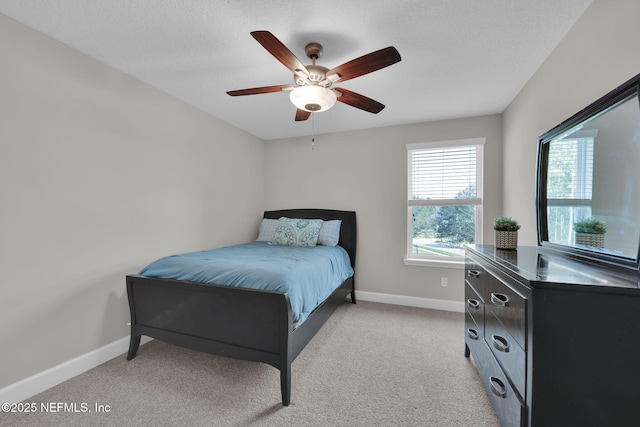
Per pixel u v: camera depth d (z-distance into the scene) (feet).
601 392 3.01
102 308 6.75
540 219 5.92
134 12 5.03
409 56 6.35
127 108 7.31
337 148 12.23
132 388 5.72
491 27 5.36
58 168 5.93
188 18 5.19
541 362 3.14
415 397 5.44
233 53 6.35
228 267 6.27
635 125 3.42
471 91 8.13
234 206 11.51
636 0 3.70
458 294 10.38
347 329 8.66
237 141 11.68
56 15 5.12
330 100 5.98
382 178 11.47
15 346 5.30
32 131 5.53
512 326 3.76
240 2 4.76
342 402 5.31
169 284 6.24
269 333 5.44
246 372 6.32
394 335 8.23
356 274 11.80
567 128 4.96
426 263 10.64
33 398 5.38
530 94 7.26
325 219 12.13
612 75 4.18
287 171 13.15
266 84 7.84
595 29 4.58
